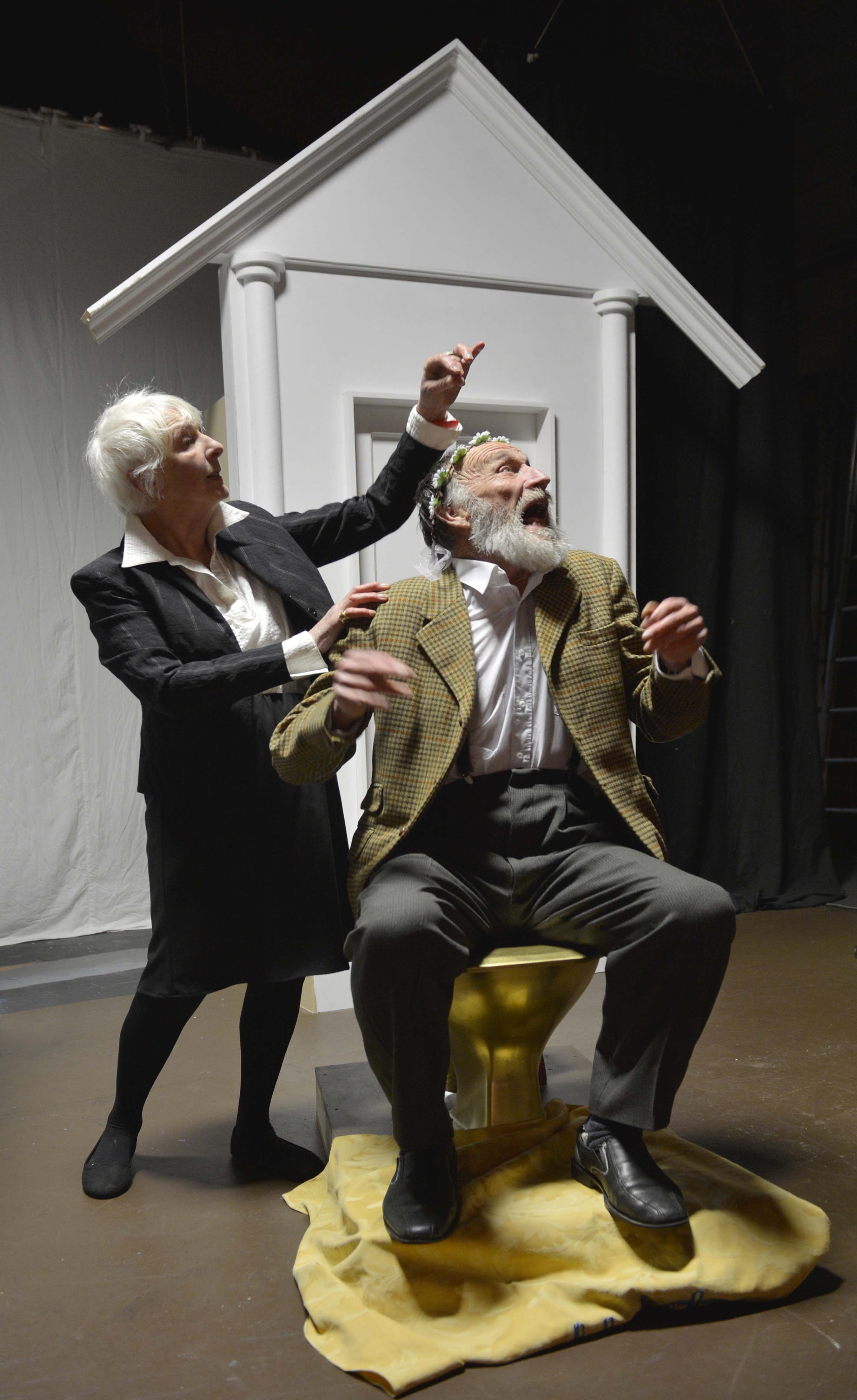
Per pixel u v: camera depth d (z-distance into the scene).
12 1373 1.29
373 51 4.43
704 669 1.52
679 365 3.84
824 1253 1.41
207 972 1.72
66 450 3.77
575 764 1.67
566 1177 1.53
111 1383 1.26
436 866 1.54
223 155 3.97
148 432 1.65
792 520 3.99
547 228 3.03
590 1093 1.54
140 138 3.82
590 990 2.95
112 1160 1.84
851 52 4.42
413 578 1.73
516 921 1.60
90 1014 2.93
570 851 1.58
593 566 1.73
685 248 3.80
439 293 2.94
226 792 1.72
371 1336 1.30
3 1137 2.07
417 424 1.93
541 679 1.63
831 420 5.11
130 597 1.69
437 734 1.58
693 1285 1.34
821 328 5.15
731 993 2.81
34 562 3.73
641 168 3.71
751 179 3.89
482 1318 1.33
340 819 1.84
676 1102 2.05
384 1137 1.74
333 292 2.82
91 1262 1.57
